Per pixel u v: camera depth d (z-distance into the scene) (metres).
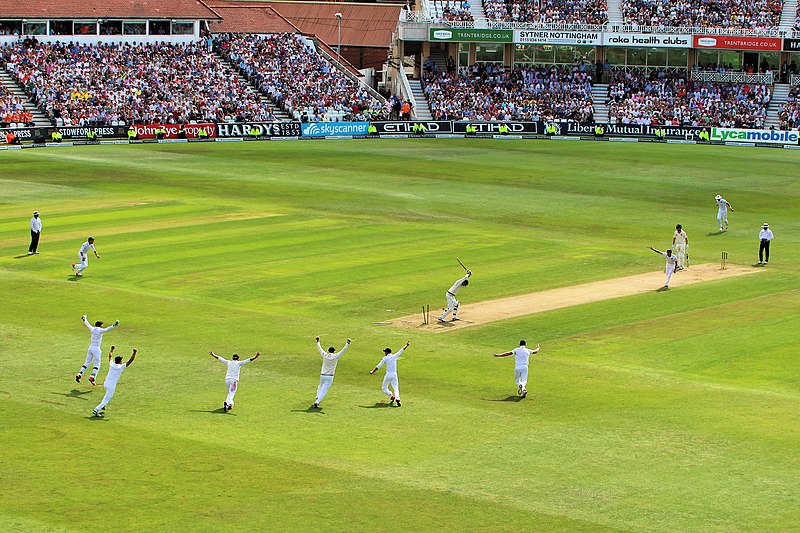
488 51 137.62
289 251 63.12
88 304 50.94
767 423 35.94
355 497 29.50
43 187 84.31
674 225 75.06
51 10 123.25
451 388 39.59
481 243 66.56
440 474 31.28
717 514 28.84
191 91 120.75
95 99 115.50
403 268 59.38
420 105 130.62
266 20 139.75
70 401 37.25
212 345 44.66
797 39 128.38
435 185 89.69
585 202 83.38
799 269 61.41
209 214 74.25
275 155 105.56
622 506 29.25
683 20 134.25
